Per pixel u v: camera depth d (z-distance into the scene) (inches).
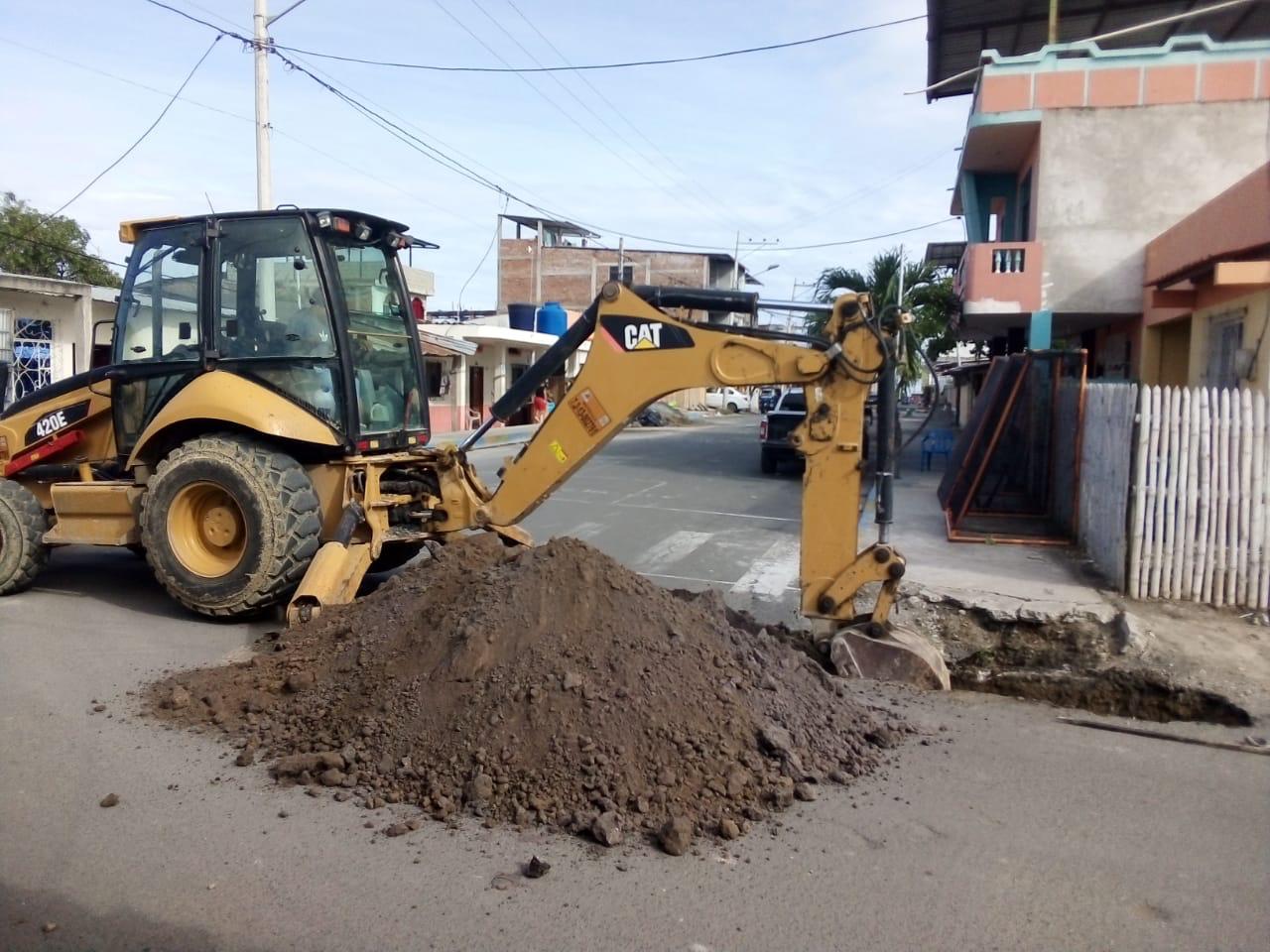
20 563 299.1
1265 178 367.2
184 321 292.2
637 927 129.3
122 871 141.7
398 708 183.2
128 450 301.6
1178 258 490.6
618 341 246.8
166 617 281.1
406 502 293.4
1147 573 296.8
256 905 133.0
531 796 161.6
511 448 975.0
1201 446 290.5
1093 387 356.8
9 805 161.9
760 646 215.0
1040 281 588.7
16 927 127.0
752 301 241.8
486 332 1224.8
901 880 143.6
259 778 173.6
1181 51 586.9
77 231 1084.5
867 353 229.8
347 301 291.6
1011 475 464.1
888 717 211.8
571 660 181.6
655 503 558.3
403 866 144.3
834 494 236.7
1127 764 193.0
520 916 131.4
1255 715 221.5
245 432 279.9
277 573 264.5
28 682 221.5
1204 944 128.7
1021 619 278.4
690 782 165.3
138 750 185.2
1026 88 585.9
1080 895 140.5
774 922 131.3
